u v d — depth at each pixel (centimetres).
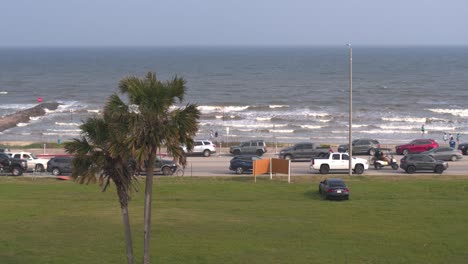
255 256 2584
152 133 2012
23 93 14512
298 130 8581
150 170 2088
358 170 4856
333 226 3080
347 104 11969
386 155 5344
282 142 7256
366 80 17938
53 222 3158
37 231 2981
